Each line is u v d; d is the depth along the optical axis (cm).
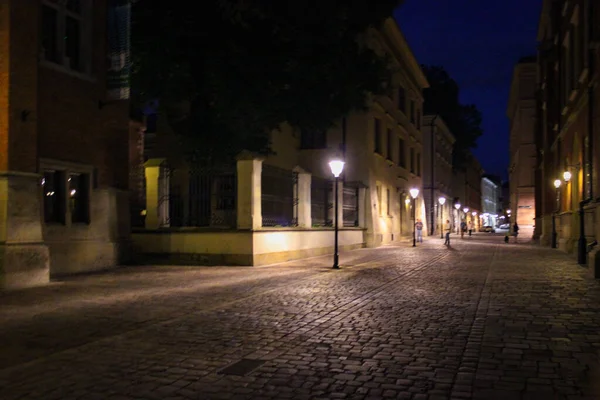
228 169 1809
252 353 631
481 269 1631
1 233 1177
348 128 2927
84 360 604
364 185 2839
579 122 1978
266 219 1852
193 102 1894
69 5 1462
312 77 1812
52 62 1384
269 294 1090
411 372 555
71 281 1296
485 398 477
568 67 2205
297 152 2978
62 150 1420
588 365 577
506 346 660
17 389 507
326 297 1051
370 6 1880
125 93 1555
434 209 5259
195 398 481
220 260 1734
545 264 1791
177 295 1076
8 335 729
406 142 3966
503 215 11894
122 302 991
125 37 1575
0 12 1197
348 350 644
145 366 579
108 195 1589
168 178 1881
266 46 1736
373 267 1702
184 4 1681
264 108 1825
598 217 1500
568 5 2158
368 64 1953
